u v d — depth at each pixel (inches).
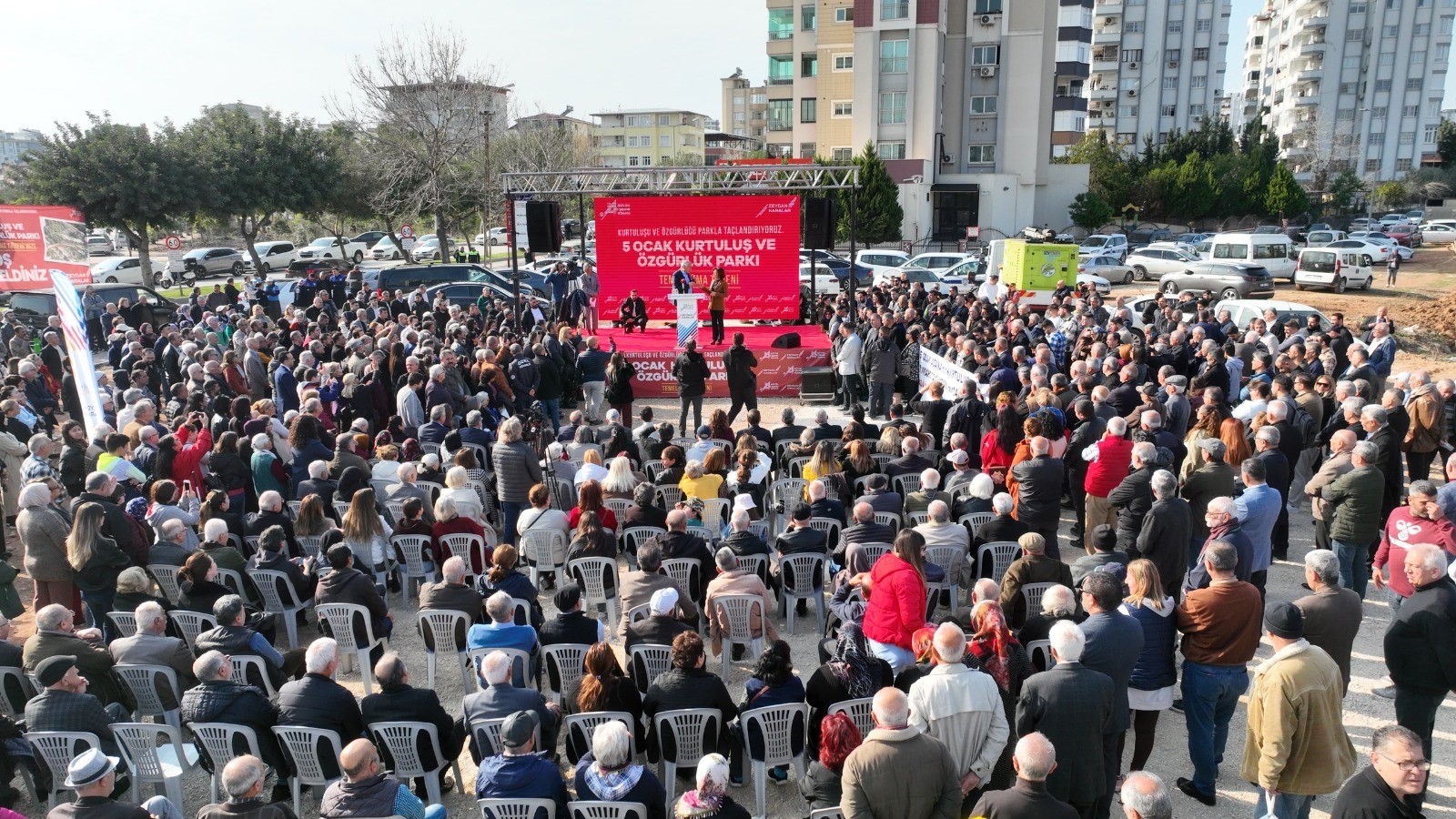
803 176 821.9
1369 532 289.3
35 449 364.2
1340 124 3673.7
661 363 711.1
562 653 239.5
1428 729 205.8
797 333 768.9
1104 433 370.9
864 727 206.7
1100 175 2320.4
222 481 364.5
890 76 2052.2
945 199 2105.1
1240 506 271.9
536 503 324.2
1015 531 297.7
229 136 1514.5
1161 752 244.8
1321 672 175.0
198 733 205.5
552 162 2000.5
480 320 791.1
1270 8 4569.4
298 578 300.8
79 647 230.8
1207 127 2591.0
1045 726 175.3
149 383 624.7
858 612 244.4
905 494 371.6
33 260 720.3
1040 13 2071.9
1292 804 181.6
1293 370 466.3
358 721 210.8
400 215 1621.6
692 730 206.5
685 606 249.3
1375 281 1449.3
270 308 987.3
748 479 363.9
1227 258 1359.5
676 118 4542.3
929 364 572.1
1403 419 360.5
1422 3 3713.1
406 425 479.5
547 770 180.4
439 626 264.8
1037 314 646.5
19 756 210.5
